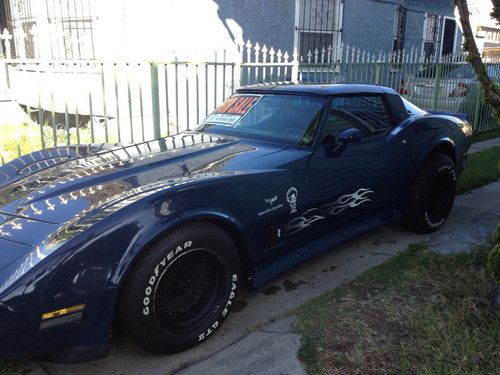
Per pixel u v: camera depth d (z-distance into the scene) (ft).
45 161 11.60
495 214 16.81
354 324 9.77
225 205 9.18
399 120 13.99
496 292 10.67
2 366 8.63
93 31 25.40
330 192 11.67
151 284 8.05
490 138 33.01
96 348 7.78
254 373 8.42
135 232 7.84
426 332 9.37
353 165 12.16
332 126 11.95
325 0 33.91
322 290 11.35
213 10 27.53
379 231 15.16
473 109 33.63
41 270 7.18
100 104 25.84
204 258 8.95
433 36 45.75
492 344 8.86
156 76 19.08
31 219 8.37
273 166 10.42
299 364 8.64
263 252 10.26
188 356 8.91
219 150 11.23
